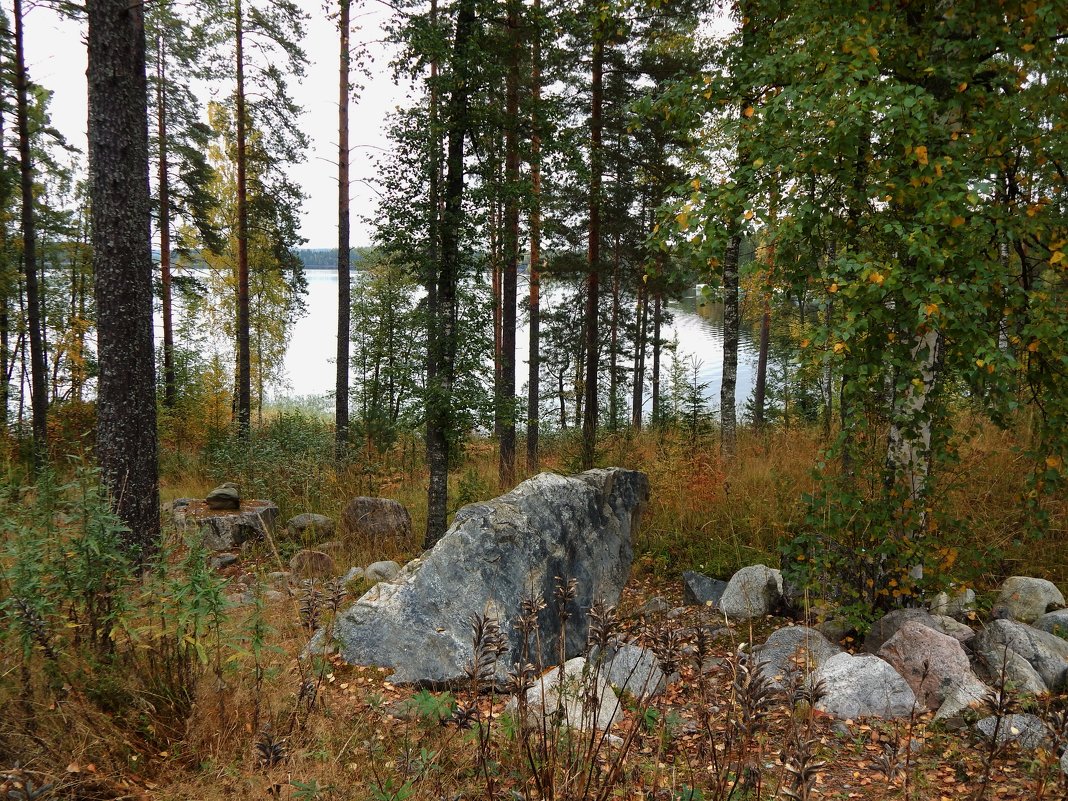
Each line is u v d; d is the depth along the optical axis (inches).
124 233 256.2
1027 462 291.0
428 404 343.6
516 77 449.1
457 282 362.0
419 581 211.8
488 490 478.3
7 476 158.1
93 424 678.5
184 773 121.5
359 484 486.9
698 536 335.0
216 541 354.0
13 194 719.7
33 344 605.0
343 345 627.2
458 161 347.9
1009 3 174.2
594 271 562.9
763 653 205.2
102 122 253.4
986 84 191.0
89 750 121.1
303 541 354.0
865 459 203.8
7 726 120.0
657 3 261.9
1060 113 178.5
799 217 171.2
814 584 215.3
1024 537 253.8
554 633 212.2
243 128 712.4
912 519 204.1
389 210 346.3
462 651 189.8
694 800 107.8
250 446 511.8
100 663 132.7
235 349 1186.6
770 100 180.1
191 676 141.3
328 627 158.1
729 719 104.0
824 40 180.9
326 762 127.2
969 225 169.3
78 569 134.6
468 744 137.3
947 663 172.4
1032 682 168.2
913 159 162.7
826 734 154.6
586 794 102.4
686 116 220.2
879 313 167.9
